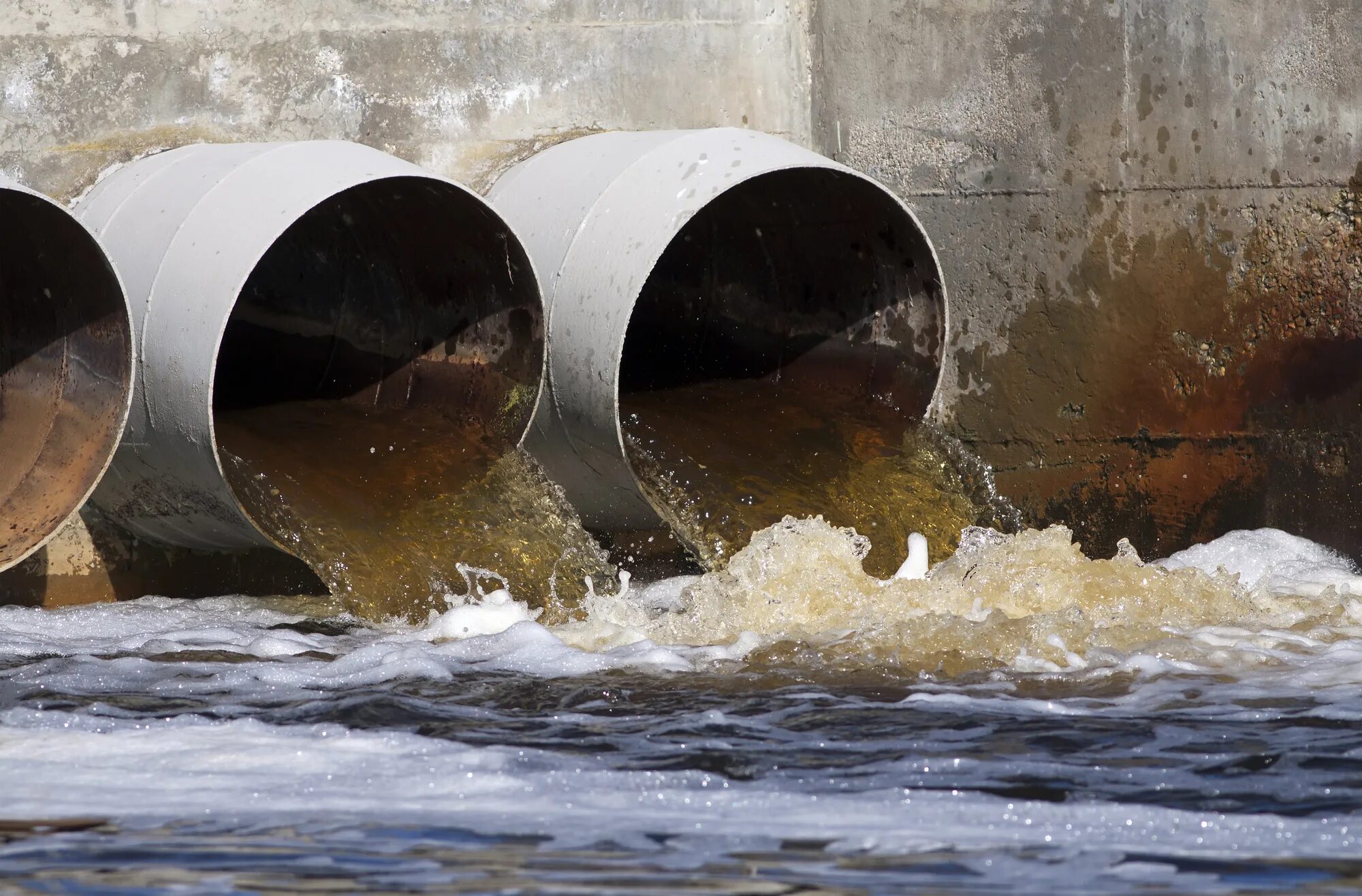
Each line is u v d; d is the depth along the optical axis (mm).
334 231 27359
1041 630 19469
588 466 24859
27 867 10734
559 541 23609
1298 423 26172
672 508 24375
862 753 14109
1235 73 26391
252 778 13234
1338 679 17312
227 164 24234
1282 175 26047
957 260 29219
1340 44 25484
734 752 14188
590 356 23906
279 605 24391
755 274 29062
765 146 25125
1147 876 10625
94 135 26125
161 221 23734
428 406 26297
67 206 25781
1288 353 26188
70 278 22438
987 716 15602
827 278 27797
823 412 27188
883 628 19906
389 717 15695
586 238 24750
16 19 25578
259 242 22094
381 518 23281
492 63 28844
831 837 11516
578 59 29406
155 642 20531
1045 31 27922
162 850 11141
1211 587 21969
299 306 28266
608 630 20812
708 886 10312
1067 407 28266
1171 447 27328
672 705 16250
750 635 20094
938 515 25156
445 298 26094
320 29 27703
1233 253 26578
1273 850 11227
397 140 28250
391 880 10453
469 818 12008
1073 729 15008
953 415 29609
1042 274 28297
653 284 30469
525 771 13516
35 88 25688
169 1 26609
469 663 18828
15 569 24797
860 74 30016
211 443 21734
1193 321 27000
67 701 16438
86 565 25359
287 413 26734
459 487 24047
